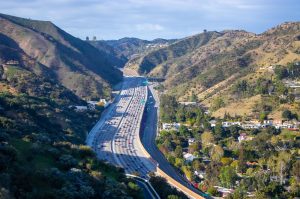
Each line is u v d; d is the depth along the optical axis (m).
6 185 60.06
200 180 156.50
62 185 70.31
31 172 70.00
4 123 114.56
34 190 64.44
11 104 152.00
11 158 72.44
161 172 151.25
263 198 127.00
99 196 75.19
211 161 169.38
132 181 101.50
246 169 159.12
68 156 88.62
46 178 70.06
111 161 171.12
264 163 160.50
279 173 149.62
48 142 103.38
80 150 104.00
